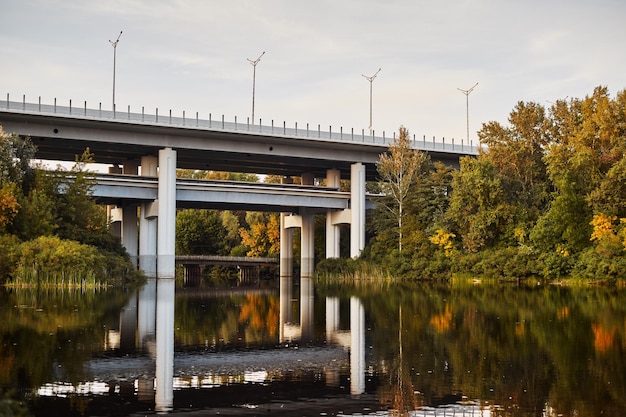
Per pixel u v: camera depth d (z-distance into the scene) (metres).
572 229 78.19
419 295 64.19
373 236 109.00
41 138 84.62
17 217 69.81
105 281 71.44
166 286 78.44
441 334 35.97
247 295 67.44
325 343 33.25
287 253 115.69
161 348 31.38
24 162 74.69
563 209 78.56
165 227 88.38
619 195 75.81
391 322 41.72
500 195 86.25
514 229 84.38
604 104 81.25
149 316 44.47
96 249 72.94
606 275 71.19
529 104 96.94
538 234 79.62
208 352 30.47
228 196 94.25
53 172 78.31
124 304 52.34
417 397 22.06
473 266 83.38
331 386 23.69
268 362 28.06
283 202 98.12
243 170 120.62
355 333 36.84
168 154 88.75
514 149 94.56
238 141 93.19
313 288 79.88
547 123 95.62
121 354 29.50
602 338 33.56
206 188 92.81
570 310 46.88
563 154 84.38
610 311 45.81
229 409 20.59
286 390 23.05
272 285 88.62
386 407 20.89
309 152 98.19
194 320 42.94
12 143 73.00
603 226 74.69
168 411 20.33
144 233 93.12
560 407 20.62
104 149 92.94
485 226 84.81
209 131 88.62
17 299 53.03
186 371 26.08
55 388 23.03
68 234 74.88
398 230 95.00
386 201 98.19
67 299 54.28
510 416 19.77
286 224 114.81
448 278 86.75
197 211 138.12
